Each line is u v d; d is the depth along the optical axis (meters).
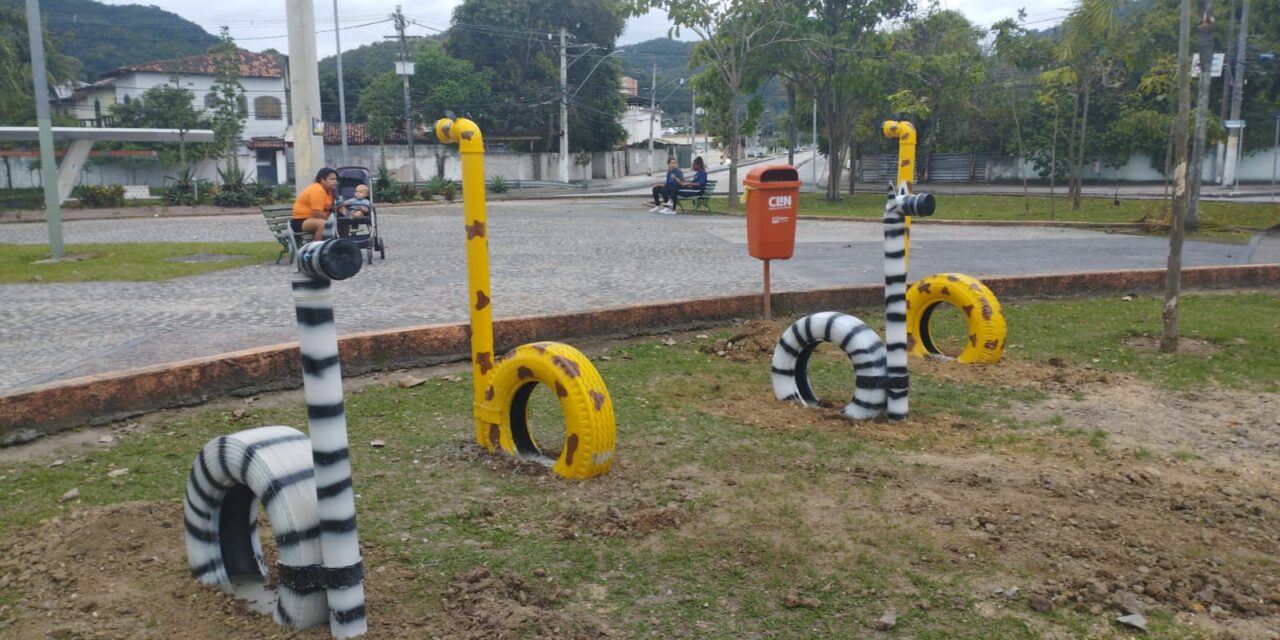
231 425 6.07
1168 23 35.41
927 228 21.55
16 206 31.14
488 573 3.90
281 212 14.58
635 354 8.34
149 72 54.78
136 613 3.54
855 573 4.01
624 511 4.63
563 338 8.55
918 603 3.75
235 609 3.57
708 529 4.44
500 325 8.12
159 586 3.76
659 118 91.62
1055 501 4.89
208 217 26.98
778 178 8.66
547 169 59.84
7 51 41.12
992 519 4.59
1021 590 3.87
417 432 5.96
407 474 5.18
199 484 3.64
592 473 5.06
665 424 6.20
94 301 10.26
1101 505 4.85
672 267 13.54
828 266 13.76
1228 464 5.61
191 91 52.12
